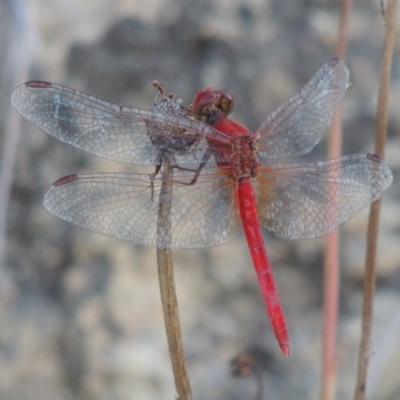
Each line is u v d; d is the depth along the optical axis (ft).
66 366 3.18
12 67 3.13
